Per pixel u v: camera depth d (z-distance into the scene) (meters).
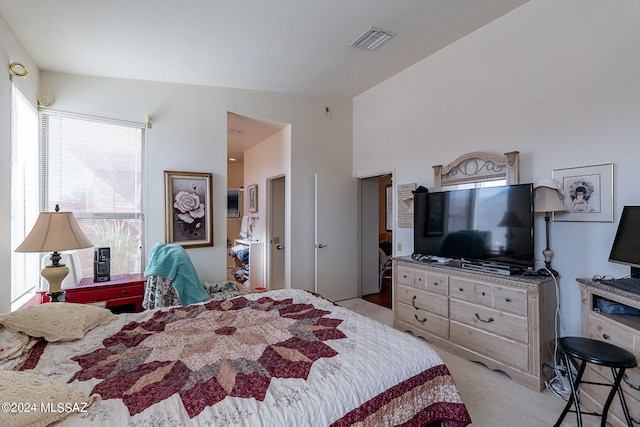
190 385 1.18
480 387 2.32
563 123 2.49
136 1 2.24
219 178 3.86
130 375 1.26
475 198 2.84
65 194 3.12
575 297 2.43
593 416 1.96
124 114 3.37
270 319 1.91
